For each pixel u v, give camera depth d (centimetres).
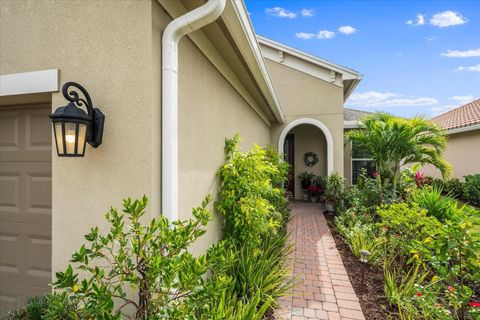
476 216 316
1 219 276
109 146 216
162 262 162
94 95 219
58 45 229
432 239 342
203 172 327
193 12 219
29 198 270
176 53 229
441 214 524
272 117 964
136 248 170
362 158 1126
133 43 213
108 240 168
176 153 228
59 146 191
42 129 268
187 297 177
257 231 386
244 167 400
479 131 1091
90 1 222
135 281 166
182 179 263
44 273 262
